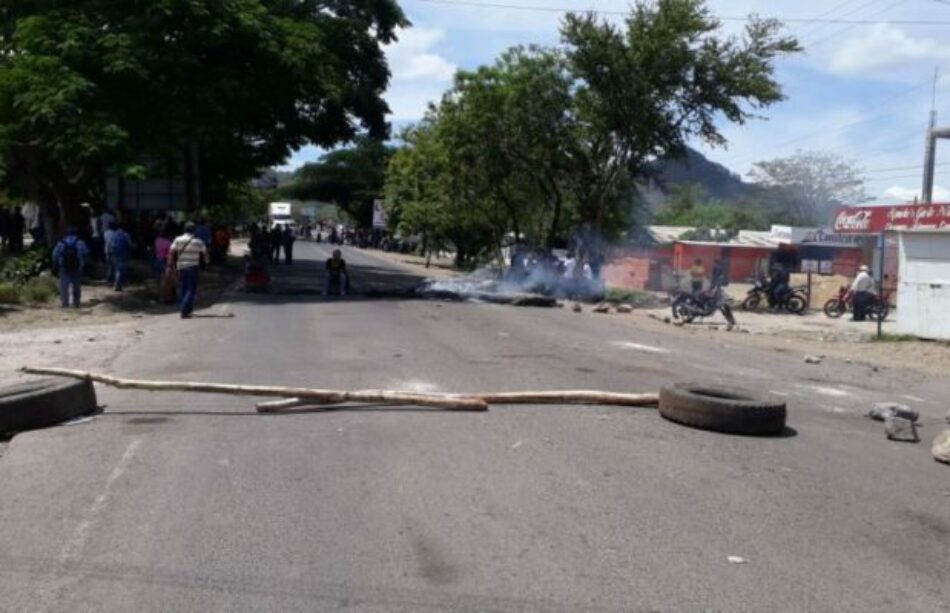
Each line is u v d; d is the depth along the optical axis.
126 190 38.91
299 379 11.32
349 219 139.25
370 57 38.34
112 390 10.43
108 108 23.73
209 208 62.00
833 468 7.84
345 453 7.62
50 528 5.76
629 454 7.90
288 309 21.88
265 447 7.79
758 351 18.25
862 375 15.10
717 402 9.00
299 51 26.66
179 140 25.69
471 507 6.27
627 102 32.94
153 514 6.02
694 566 5.33
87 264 28.11
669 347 17.52
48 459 7.39
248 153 41.75
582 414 9.52
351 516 6.02
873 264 43.09
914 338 21.75
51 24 23.98
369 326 18.14
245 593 4.79
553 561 5.32
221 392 9.60
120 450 7.66
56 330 17.44
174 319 19.23
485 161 38.41
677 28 31.95
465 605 4.69
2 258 28.42
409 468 7.20
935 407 12.09
